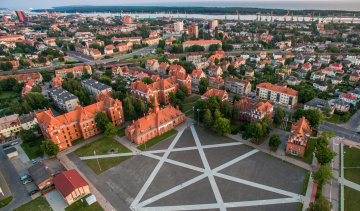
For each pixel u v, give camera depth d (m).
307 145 126.62
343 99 175.50
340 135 138.88
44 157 131.12
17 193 106.06
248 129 134.38
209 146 132.25
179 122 158.75
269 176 107.69
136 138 135.38
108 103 153.25
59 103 191.62
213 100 156.12
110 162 122.81
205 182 105.75
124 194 101.56
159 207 93.94
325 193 97.19
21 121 159.38
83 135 144.12
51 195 104.12
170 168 115.88
